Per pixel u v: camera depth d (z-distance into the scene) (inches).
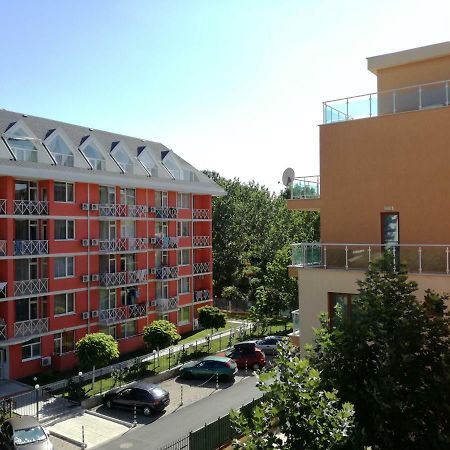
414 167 505.0
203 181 1563.7
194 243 1494.8
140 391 837.2
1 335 960.9
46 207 1054.4
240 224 2073.1
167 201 1405.0
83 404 856.3
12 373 982.4
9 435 663.8
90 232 1162.0
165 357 1163.9
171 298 1366.9
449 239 486.6
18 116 1146.7
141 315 1267.2
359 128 537.6
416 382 326.3
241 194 2337.6
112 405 860.0
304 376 308.7
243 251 2071.9
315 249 506.3
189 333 1439.5
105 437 740.0
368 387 317.7
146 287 1315.2
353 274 478.3
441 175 490.9
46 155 1088.8
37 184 1070.4
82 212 1141.1
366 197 534.0
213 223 2033.7
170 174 1444.4
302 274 508.4
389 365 313.0
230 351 1229.1
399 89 517.3
